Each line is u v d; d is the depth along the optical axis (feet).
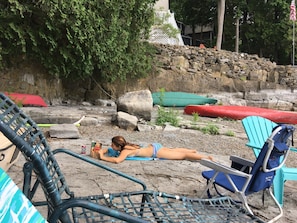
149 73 51.62
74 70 42.19
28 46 38.01
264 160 9.74
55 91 43.47
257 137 12.75
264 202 12.29
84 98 46.65
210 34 118.62
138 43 47.50
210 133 27.45
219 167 9.77
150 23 47.16
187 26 117.29
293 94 59.06
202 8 100.68
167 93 49.26
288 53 90.58
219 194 11.78
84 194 11.81
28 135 6.20
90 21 36.65
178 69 54.24
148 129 27.09
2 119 5.81
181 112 43.68
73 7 34.47
